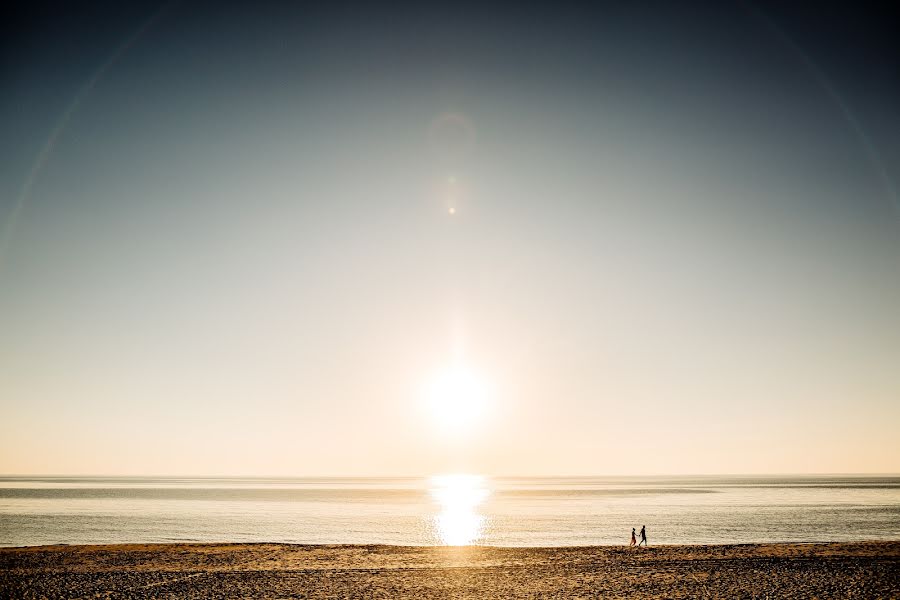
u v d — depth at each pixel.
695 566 33.28
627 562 35.16
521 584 28.81
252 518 84.19
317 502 133.50
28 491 175.50
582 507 114.25
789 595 25.70
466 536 61.72
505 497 168.88
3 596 26.61
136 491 185.25
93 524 71.75
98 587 28.36
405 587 28.28
